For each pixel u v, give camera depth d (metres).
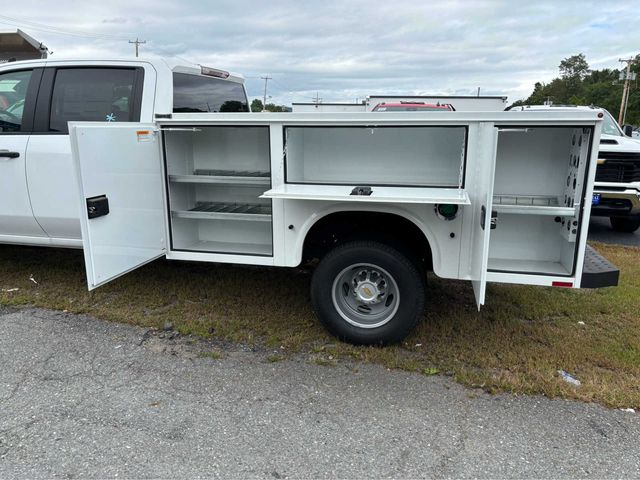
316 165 3.83
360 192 3.24
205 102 4.62
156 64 3.97
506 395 2.98
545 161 3.35
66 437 2.53
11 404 2.80
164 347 3.50
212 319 3.93
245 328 3.82
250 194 4.19
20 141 4.08
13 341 3.53
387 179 3.73
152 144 3.63
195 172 4.20
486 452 2.48
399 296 3.41
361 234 3.52
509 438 2.59
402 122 3.14
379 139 3.66
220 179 3.75
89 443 2.49
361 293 3.49
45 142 4.01
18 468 2.31
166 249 3.89
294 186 3.51
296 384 3.07
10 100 4.21
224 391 2.98
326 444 2.52
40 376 3.10
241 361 3.34
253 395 2.95
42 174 4.04
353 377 3.16
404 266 3.36
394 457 2.43
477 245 3.13
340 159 3.77
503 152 3.39
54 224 4.15
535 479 2.30
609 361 3.38
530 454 2.47
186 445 2.49
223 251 3.81
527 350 3.52
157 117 3.62
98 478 2.26
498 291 4.71
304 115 3.29
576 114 2.86
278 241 3.58
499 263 3.40
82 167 3.00
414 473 2.33
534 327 3.92
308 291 4.56
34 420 2.66
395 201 3.06
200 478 2.27
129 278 4.79
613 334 3.81
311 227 3.57
